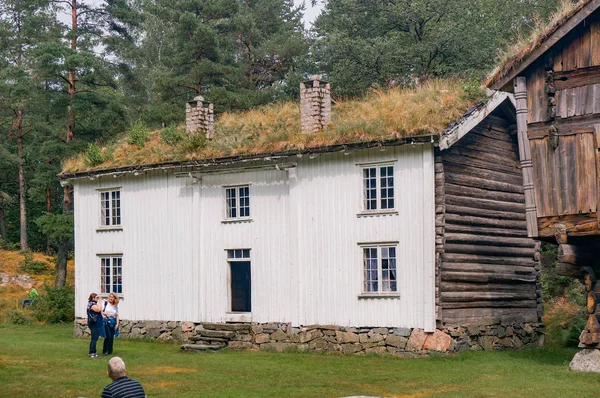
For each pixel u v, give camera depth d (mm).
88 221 30234
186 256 27500
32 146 44625
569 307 30703
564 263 18859
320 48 44125
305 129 25375
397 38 42531
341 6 46500
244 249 26266
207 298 26875
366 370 19766
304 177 24922
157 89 48250
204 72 46812
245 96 47125
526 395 15805
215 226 26906
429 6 41375
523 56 18625
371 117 24891
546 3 44719
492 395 15883
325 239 24359
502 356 22266
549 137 18516
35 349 23844
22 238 53281
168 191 28141
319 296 24312
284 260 25234
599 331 18672
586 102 18109
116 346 25938
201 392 16562
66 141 42344
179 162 27188
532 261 26672
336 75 41562
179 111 46781
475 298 23562
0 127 57000
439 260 22312
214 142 27453
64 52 40344
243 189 26703
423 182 22625
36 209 59844
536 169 18656
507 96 24562
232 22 49281
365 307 23422
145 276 28469
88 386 17266
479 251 23953
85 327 29594
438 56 41562
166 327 27688
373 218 23500
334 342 23828
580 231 17953
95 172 29484
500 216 25016
